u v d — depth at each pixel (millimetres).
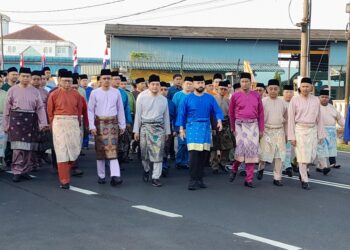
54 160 10773
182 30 39469
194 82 9188
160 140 9375
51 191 8602
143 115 9406
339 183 10148
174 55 39094
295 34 39031
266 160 9672
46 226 6387
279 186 9617
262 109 9508
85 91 13320
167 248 5590
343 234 6332
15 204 7582
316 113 9414
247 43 39406
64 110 8859
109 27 39469
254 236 6145
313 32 38625
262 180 10273
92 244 5680
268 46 39375
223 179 10297
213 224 6660
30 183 9328
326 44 37844
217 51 39375
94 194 8445
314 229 6539
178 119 9211
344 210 7668
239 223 6750
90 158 12797
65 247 5559
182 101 9195
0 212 7078
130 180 9898
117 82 10734
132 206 7598
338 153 16234
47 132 10500
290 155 10812
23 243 5676
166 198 8273
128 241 5812
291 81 34250
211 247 5664
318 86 32156
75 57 18656
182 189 9094
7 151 11016
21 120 9359
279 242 5922
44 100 10641
